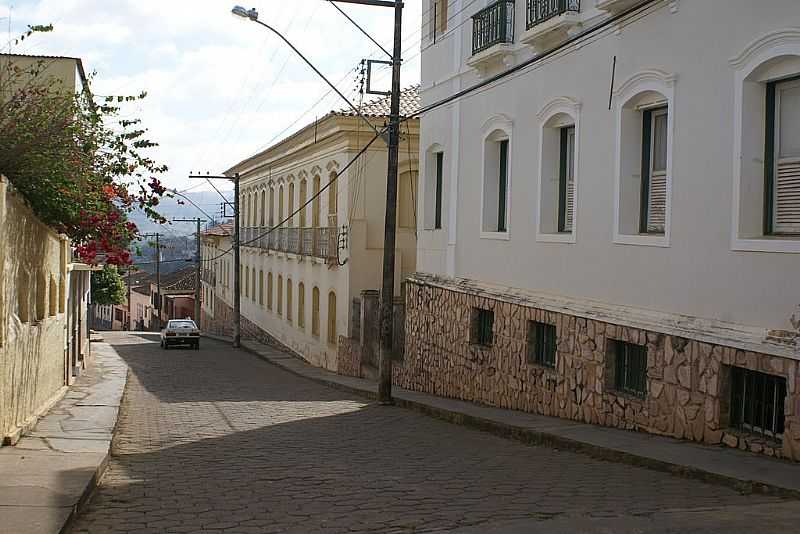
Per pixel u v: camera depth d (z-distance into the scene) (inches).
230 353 1619.1
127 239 529.0
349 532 269.6
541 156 593.6
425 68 813.9
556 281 574.2
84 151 493.4
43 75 636.1
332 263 1192.8
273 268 1665.8
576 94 546.9
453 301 736.3
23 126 448.8
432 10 797.9
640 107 490.9
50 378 578.9
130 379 1026.1
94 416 534.0
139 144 516.4
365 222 1141.7
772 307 384.8
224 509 306.0
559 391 558.9
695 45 435.5
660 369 455.2
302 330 1405.0
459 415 588.1
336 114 1112.2
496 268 666.8
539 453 444.8
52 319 576.4
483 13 662.5
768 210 401.7
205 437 517.3
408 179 1155.3
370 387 886.4
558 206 593.3
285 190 1592.0
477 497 322.0
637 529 251.0
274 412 675.4
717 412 411.2
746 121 402.6
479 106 697.6
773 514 269.4
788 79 390.0
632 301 488.7
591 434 463.5
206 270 2701.8
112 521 288.2
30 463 358.6
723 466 354.6
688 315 440.5
